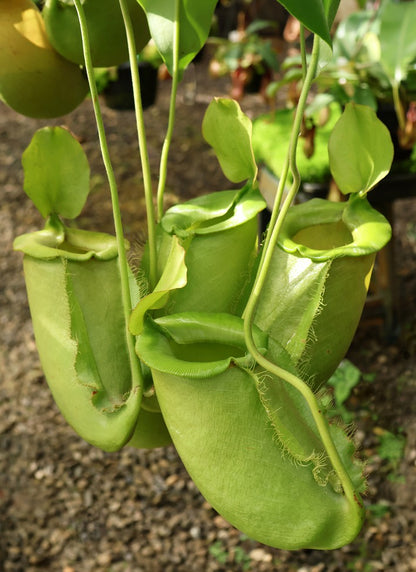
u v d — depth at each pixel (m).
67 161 0.49
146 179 0.43
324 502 0.39
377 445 2.05
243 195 0.46
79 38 0.49
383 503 1.91
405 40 1.02
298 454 0.38
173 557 1.89
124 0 0.38
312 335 0.44
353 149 0.46
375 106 1.31
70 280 0.45
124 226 3.13
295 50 2.04
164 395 0.40
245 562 1.86
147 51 2.43
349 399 2.19
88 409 0.44
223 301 0.46
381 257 2.25
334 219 0.50
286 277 0.45
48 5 0.48
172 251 0.39
